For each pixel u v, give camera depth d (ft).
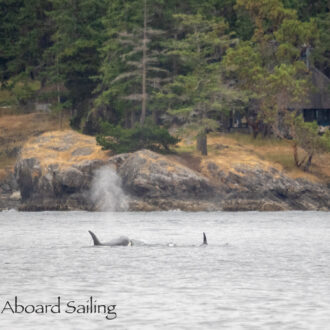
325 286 324.60
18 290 313.32
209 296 300.40
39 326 249.14
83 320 256.93
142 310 272.51
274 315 263.29
